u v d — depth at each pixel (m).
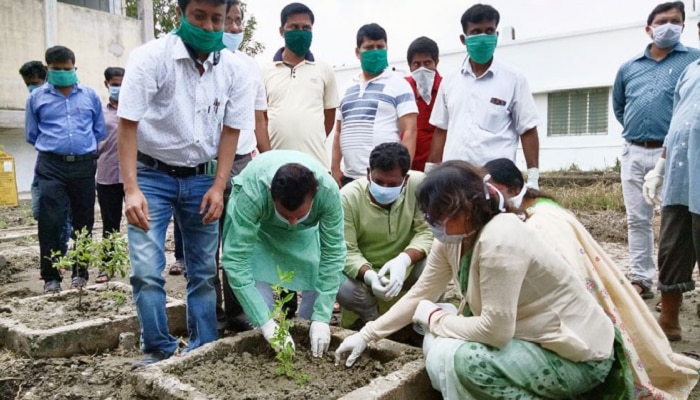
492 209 2.35
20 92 13.40
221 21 2.85
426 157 5.09
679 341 3.71
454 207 2.27
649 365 2.62
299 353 3.11
